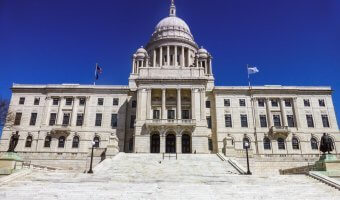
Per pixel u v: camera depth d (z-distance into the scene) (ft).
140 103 184.55
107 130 196.03
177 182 71.87
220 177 78.74
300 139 192.24
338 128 196.85
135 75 234.38
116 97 206.69
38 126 196.95
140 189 63.00
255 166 138.21
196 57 250.98
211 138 197.16
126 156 132.98
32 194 58.23
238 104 203.92
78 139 193.36
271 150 189.88
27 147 191.42
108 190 61.98
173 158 130.82
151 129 176.35
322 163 81.25
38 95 206.59
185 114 190.49
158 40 269.85
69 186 64.80
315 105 203.72
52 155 147.54
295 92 205.57
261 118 200.44
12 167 81.51
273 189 63.98
